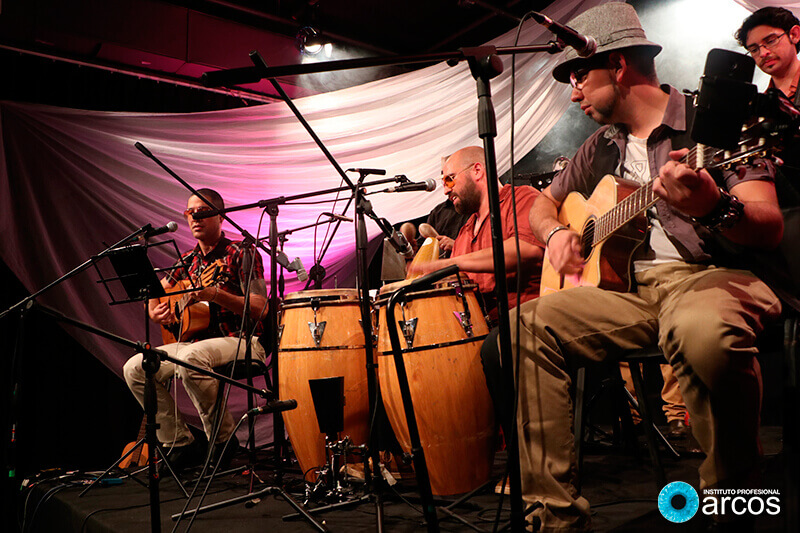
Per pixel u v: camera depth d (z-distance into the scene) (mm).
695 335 1407
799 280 1477
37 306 2066
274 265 2613
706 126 1194
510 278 2682
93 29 4750
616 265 1823
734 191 1497
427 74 5207
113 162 4941
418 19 5957
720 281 1507
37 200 4723
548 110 4793
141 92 5426
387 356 2402
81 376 4859
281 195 5305
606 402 4137
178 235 5082
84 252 4824
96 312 4758
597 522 1765
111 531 2223
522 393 1645
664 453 2854
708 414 1456
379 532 1899
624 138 1963
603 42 1824
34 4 4566
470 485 2311
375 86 5293
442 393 2264
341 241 5363
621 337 1705
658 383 4098
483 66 1516
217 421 2299
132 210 4996
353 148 5340
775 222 1387
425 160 5309
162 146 5043
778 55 2656
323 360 2678
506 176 5285
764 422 3492
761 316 1465
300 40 5398
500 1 5430
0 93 4859
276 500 2537
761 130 1192
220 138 5156
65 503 2691
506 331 1441
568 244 1977
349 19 5938
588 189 2195
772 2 3625
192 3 5391
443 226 4414
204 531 2115
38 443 4629
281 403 2141
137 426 4969
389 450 2791
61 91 5109
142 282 2660
